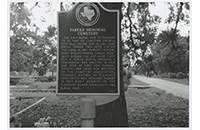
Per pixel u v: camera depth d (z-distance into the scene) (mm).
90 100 3387
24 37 4770
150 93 4629
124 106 4254
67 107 4605
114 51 3477
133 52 4688
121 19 4664
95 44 3479
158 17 4758
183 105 4566
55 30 4770
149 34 4727
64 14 3488
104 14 3506
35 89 4684
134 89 4645
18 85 4676
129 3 4699
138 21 4715
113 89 3430
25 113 4598
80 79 3436
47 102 4652
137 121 4566
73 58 3457
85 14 3498
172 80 4637
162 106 4602
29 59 4762
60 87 3420
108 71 3453
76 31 3484
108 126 4160
